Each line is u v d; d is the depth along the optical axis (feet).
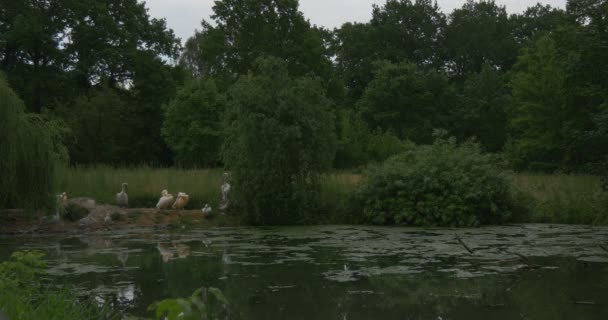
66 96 143.84
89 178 79.25
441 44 243.40
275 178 67.00
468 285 33.55
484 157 69.00
